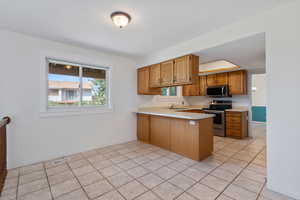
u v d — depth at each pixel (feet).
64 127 9.08
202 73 15.52
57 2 5.18
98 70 10.92
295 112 5.13
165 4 5.31
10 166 7.35
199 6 5.44
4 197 5.27
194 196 5.31
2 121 5.78
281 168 5.42
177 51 9.24
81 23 6.65
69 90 9.54
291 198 5.16
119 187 5.87
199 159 8.24
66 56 9.05
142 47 9.75
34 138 8.05
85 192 5.56
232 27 6.76
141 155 9.18
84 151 9.84
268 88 5.71
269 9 5.65
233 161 8.29
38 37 8.09
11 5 5.34
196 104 18.21
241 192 5.52
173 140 9.70
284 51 5.34
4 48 7.23
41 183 6.13
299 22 5.05
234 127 13.32
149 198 5.22
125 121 12.04
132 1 5.13
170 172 7.04
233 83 14.15
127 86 12.15
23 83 7.72
